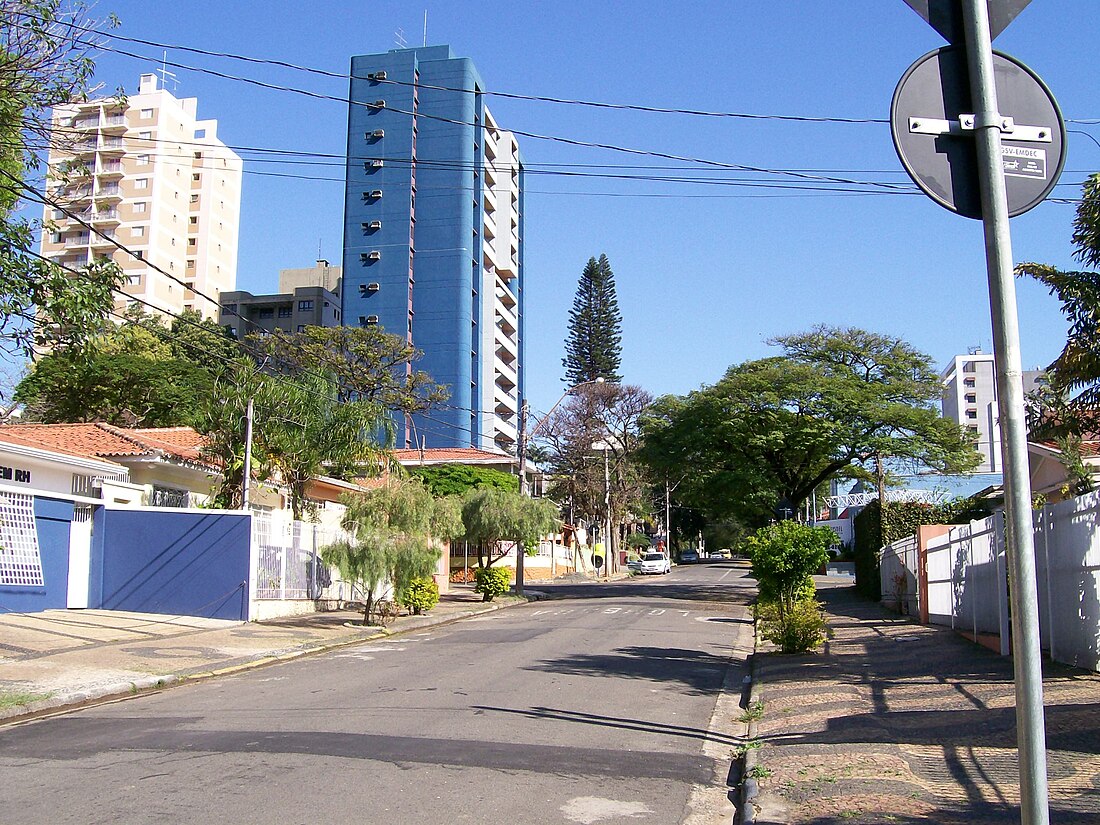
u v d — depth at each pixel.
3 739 9.37
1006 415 3.65
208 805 6.72
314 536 25.34
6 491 19.16
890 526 29.59
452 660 16.02
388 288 67.56
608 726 10.16
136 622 19.84
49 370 37.16
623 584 47.66
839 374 35.03
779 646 17.05
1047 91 4.07
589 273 76.12
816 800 6.91
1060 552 11.67
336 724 9.91
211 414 24.27
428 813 6.63
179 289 73.06
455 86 70.19
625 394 63.31
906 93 3.98
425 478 44.56
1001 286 3.75
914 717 9.84
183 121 73.81
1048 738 7.93
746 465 35.97
